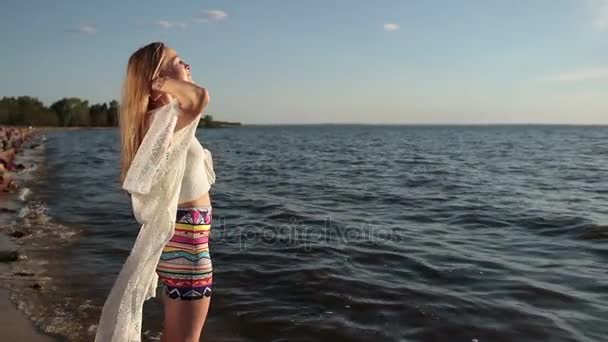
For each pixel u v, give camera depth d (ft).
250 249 23.88
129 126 8.48
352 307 16.63
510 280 19.34
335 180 58.59
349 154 119.14
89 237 26.58
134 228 29.01
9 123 335.47
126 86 8.53
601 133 366.63
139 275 8.19
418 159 99.66
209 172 9.41
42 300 16.88
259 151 133.49
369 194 45.42
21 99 349.82
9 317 15.23
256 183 55.01
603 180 58.39
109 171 67.72
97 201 39.60
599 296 17.60
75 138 206.39
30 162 78.69
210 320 15.64
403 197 43.42
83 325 14.93
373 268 20.90
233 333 14.76
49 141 170.91
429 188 50.47
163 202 8.18
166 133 8.03
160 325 15.10
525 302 17.06
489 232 28.63
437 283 19.02
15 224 29.32
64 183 52.31
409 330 14.88
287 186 51.98
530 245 25.27
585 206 38.27
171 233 8.19
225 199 41.42
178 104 8.24
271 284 18.85
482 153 120.98
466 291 18.12
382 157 106.73
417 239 26.55
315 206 38.01
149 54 8.43
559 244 25.44
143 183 7.93
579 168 75.56
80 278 19.48
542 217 32.91
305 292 17.98
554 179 59.57
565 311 16.28
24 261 21.56
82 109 387.14
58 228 28.63
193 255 8.45
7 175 45.60
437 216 33.88
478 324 15.26
